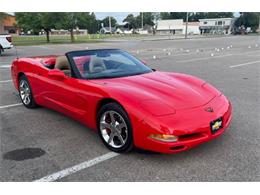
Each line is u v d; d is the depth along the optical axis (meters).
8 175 3.24
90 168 3.36
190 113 3.38
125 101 3.48
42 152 3.80
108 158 3.58
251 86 7.73
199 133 3.33
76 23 37.28
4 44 17.81
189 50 21.84
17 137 4.32
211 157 3.53
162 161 3.45
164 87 3.88
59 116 5.25
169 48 24.17
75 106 4.36
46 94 5.04
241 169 3.25
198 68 11.48
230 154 3.60
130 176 3.16
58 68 5.00
